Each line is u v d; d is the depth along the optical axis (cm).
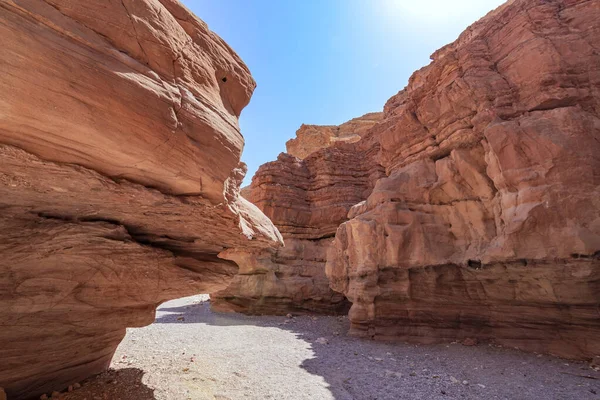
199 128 416
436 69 1427
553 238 915
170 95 379
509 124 1072
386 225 1373
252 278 2236
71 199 392
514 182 1025
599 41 1070
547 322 1005
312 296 2236
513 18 1238
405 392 725
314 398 680
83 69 294
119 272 544
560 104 1068
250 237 643
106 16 332
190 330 1441
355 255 1529
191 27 465
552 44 1095
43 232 439
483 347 1091
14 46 251
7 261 419
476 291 1184
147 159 350
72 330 550
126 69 337
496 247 1042
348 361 986
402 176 1493
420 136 1516
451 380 794
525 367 860
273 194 2595
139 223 537
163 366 806
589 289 888
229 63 534
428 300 1289
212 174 432
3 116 247
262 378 798
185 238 648
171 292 639
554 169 956
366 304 1402
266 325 1719
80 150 309
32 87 258
